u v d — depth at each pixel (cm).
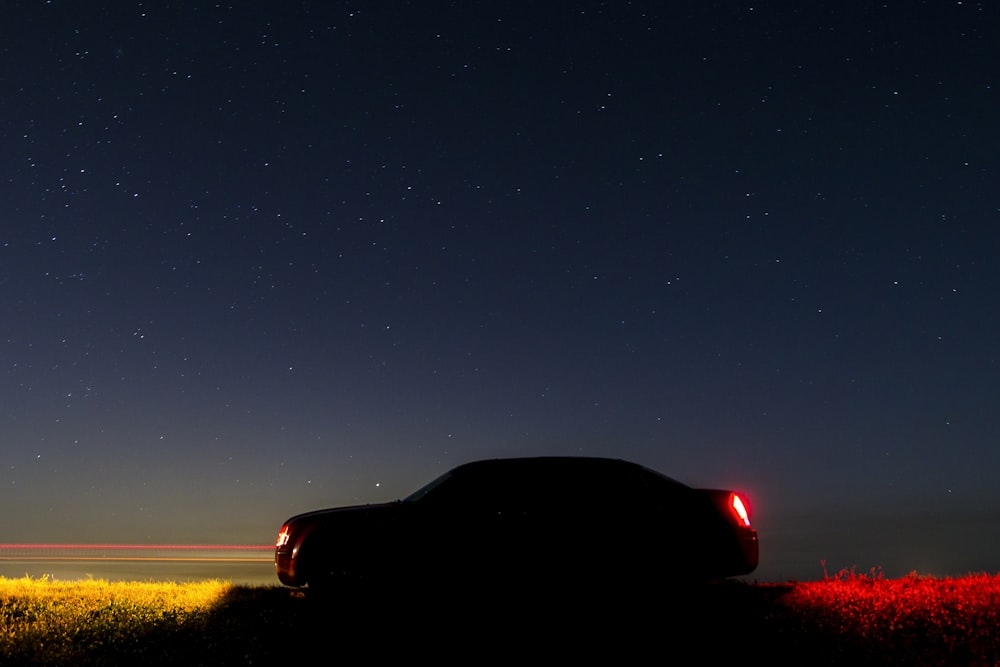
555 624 732
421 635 725
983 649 627
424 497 858
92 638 733
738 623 703
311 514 863
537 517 830
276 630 741
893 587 792
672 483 832
